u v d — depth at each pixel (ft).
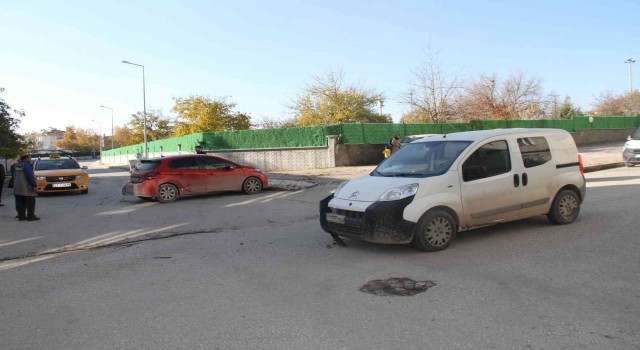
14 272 21.03
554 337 11.93
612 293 14.89
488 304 14.35
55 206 47.39
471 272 17.70
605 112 173.68
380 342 12.03
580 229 24.00
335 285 16.93
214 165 48.96
